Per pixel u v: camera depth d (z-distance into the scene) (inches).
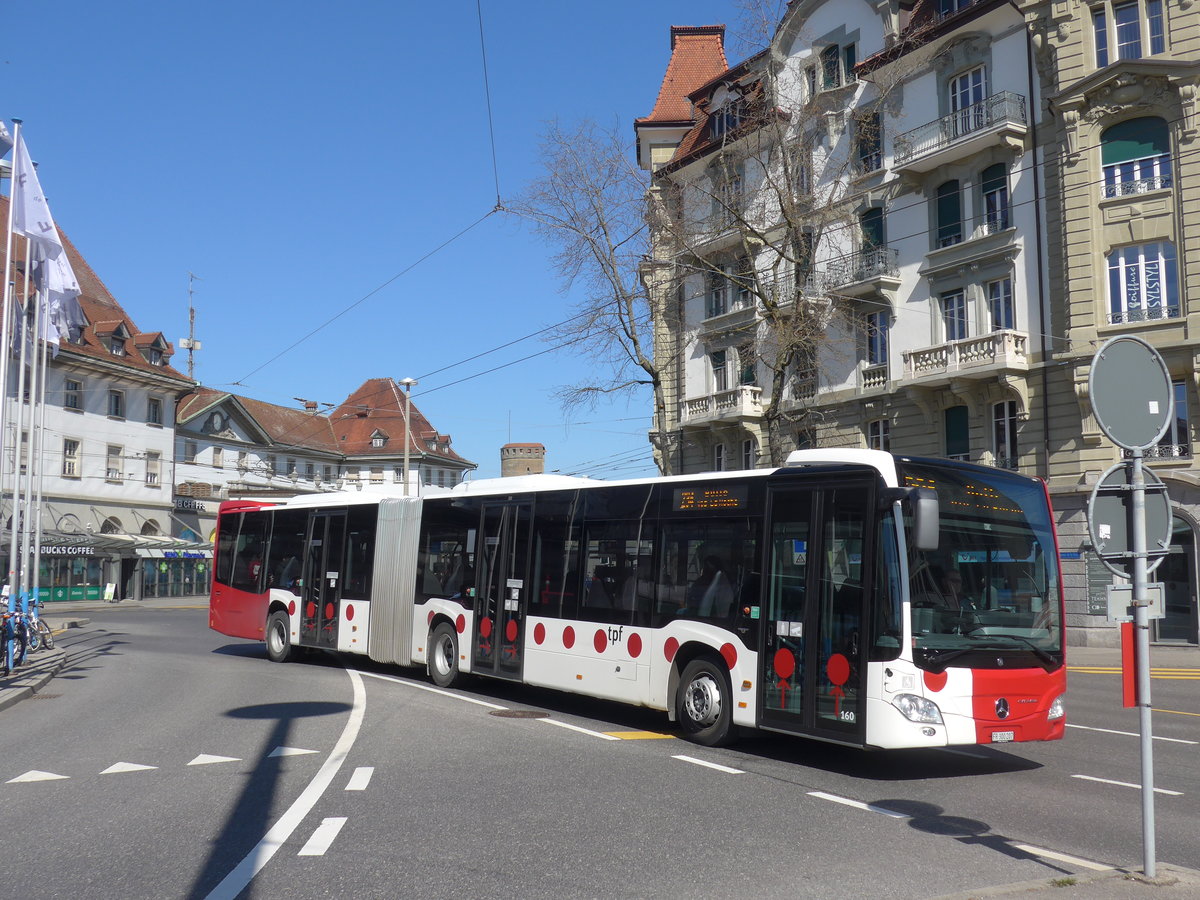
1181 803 331.3
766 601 419.2
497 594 589.9
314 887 226.5
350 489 3503.9
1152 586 234.8
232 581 884.6
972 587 380.2
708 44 1733.5
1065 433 1051.3
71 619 1515.7
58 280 904.3
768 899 220.8
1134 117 1023.0
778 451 1023.6
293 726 469.4
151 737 442.9
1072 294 1035.9
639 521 495.5
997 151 1129.4
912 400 1192.2
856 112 1187.9
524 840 269.3
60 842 267.6
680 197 1103.6
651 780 357.1
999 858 258.2
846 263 1277.1
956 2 1206.3
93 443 2069.4
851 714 374.3
